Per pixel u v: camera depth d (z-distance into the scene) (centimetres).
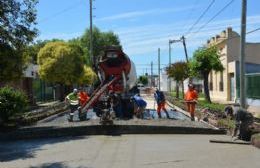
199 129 2117
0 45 2055
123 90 2717
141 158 1496
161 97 2717
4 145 1902
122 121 2325
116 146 1770
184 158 1473
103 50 2766
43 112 3170
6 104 2334
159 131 2130
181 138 1972
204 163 1380
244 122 1809
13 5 2069
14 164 1480
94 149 1711
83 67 5150
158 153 1584
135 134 2125
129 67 2759
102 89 2650
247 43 5341
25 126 2327
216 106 3831
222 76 5638
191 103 2581
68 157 1565
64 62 4903
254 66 4769
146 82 13800
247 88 3356
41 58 4928
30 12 2112
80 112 2575
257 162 1377
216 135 2069
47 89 5684
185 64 6438
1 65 2080
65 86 5919
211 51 4812
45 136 2100
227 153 1548
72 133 2127
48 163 1473
